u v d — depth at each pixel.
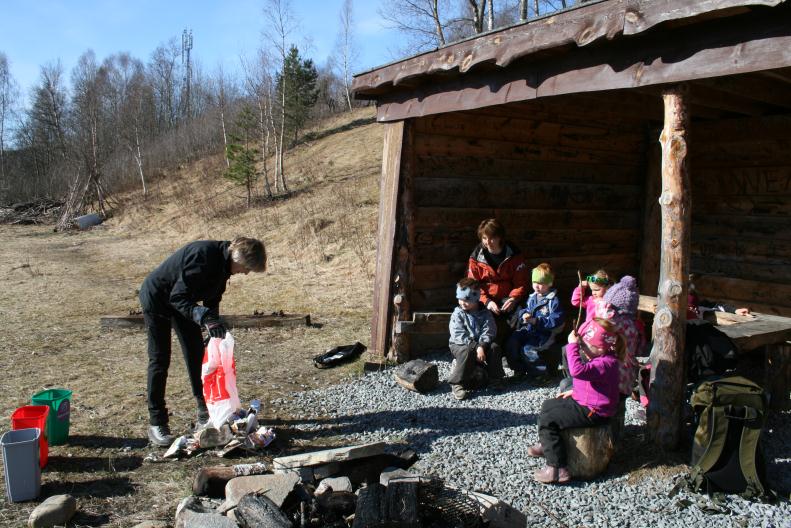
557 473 3.87
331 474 3.71
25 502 3.64
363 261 12.38
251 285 11.93
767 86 5.09
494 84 5.30
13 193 40.88
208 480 3.62
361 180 20.55
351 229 15.02
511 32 4.76
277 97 27.80
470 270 6.44
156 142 39.97
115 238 22.44
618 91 5.83
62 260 16.86
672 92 4.07
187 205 24.91
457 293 5.64
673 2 3.66
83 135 34.56
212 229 20.09
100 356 7.22
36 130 49.31
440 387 5.98
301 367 6.82
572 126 7.66
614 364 3.82
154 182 33.44
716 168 7.47
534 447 4.30
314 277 12.20
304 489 3.40
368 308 9.70
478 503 3.25
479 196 7.08
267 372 6.62
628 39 4.19
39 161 48.84
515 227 7.35
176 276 4.36
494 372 5.79
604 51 4.38
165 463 4.24
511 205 7.32
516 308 6.23
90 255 18.05
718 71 3.70
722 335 4.42
